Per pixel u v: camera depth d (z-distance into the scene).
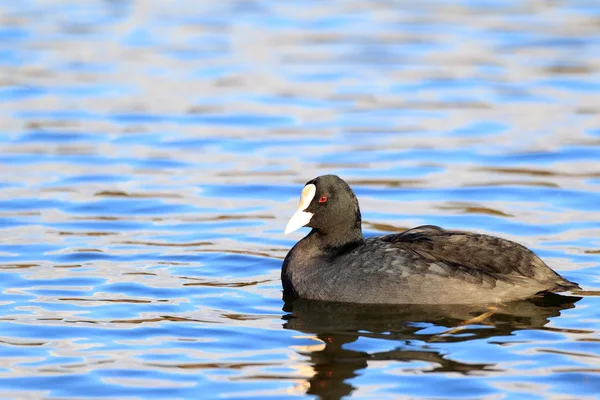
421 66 26.84
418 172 19.06
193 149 20.56
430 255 12.51
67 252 14.68
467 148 20.47
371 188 18.14
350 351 10.87
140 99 23.94
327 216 13.18
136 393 9.87
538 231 15.66
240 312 12.27
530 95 24.20
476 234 12.79
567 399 9.59
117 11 33.09
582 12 32.84
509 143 20.70
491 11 33.34
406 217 16.53
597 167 19.11
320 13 33.12
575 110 22.92
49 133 21.34
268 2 34.88
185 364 10.57
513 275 12.33
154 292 13.00
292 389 9.91
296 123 22.38
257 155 20.20
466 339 11.17
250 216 16.66
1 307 12.36
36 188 18.00
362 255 12.73
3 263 14.15
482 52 28.14
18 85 24.75
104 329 11.61
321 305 12.50
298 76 26.03
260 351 10.93
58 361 10.66
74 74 25.81
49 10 33.06
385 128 21.97
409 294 12.32
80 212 16.73
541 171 18.94
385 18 32.44
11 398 9.77
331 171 19.19
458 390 9.82
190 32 30.38
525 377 10.10
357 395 9.75
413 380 10.06
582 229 15.70
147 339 11.30
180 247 15.02
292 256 13.33
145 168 19.34
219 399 9.71
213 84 25.27
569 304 12.32
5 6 33.56
